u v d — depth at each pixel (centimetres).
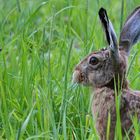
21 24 1596
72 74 1339
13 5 1777
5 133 1271
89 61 1266
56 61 1492
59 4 1750
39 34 1574
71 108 1345
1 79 1379
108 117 1204
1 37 1536
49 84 1352
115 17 1772
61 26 1664
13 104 1345
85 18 1630
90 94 1302
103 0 1667
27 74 1391
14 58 1494
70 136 1262
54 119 1282
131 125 1215
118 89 1234
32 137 1221
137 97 1227
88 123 1291
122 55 1262
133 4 1614
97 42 1491
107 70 1250
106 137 1219
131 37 1313
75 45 1645
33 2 1798
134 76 1402
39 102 1316
